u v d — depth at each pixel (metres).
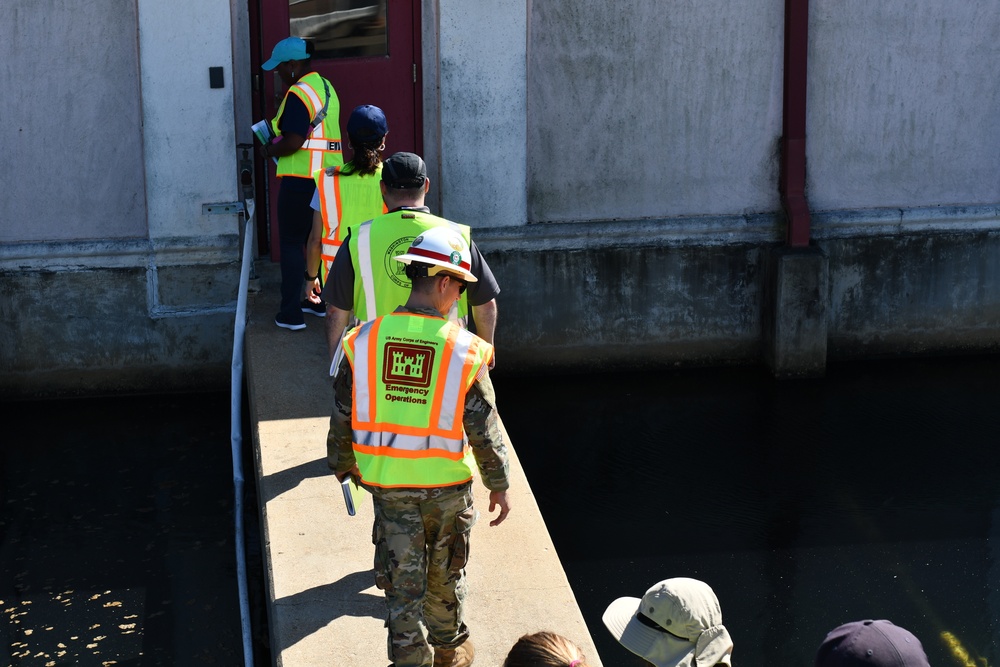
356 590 4.52
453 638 3.85
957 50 9.04
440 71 8.37
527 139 8.70
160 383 8.66
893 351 9.48
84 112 8.16
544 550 4.80
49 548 6.68
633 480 7.59
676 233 9.00
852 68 8.95
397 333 3.47
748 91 8.88
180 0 7.91
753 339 9.31
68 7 7.98
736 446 8.04
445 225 4.36
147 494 7.31
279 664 4.09
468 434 3.49
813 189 9.12
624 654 5.86
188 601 6.20
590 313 9.05
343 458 3.68
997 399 8.77
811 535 6.94
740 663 5.76
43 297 8.36
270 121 8.36
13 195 8.20
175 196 8.24
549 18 8.55
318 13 8.27
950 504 7.29
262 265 8.57
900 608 6.23
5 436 8.04
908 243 9.26
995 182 9.33
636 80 8.74
